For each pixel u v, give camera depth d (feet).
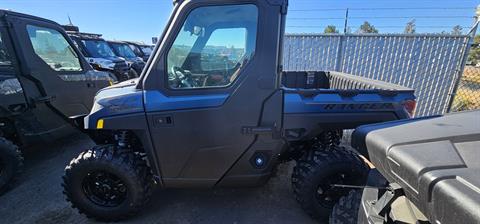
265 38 5.69
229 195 8.44
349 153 6.55
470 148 2.86
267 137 6.30
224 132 6.21
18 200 8.43
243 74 5.91
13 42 9.18
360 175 6.26
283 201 8.14
